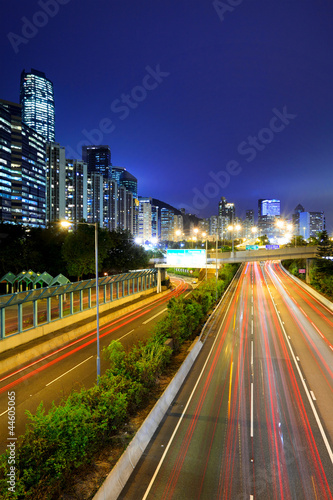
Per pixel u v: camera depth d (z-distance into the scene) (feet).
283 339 120.37
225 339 120.47
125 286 198.80
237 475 46.03
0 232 225.56
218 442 54.34
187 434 57.00
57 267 250.78
